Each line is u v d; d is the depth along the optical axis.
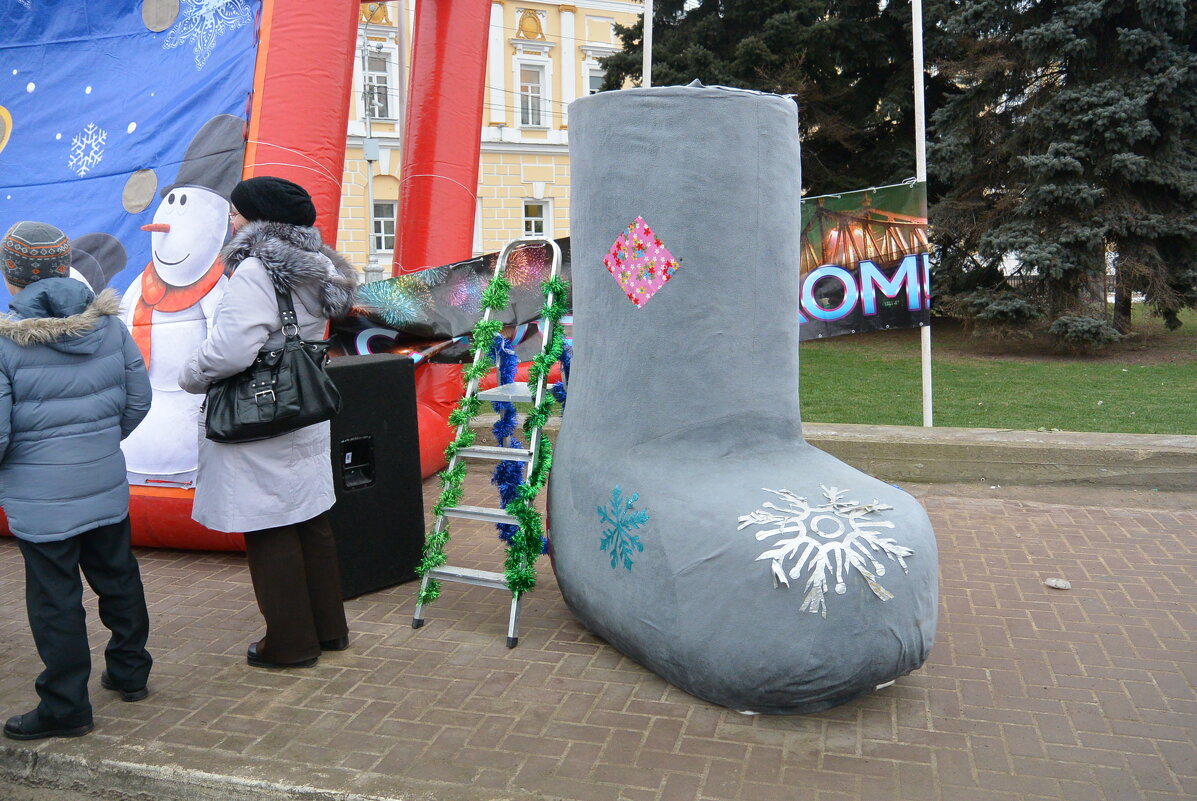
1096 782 2.79
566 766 2.90
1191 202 14.66
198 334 4.94
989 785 2.79
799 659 3.03
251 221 3.49
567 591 3.88
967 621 4.03
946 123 16.61
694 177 3.41
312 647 3.66
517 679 3.53
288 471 3.51
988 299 15.26
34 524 3.02
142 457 4.97
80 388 3.08
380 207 30.06
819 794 2.74
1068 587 4.38
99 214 5.41
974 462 6.16
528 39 31.67
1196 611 4.10
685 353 3.47
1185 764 2.89
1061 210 14.78
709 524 3.20
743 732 3.11
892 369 13.66
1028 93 15.94
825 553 3.03
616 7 32.88
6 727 3.16
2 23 6.07
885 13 18.34
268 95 5.23
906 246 7.16
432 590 4.08
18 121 5.86
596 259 3.66
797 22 18.78
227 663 3.72
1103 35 14.88
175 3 5.67
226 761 2.96
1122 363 13.87
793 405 3.67
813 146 19.88
